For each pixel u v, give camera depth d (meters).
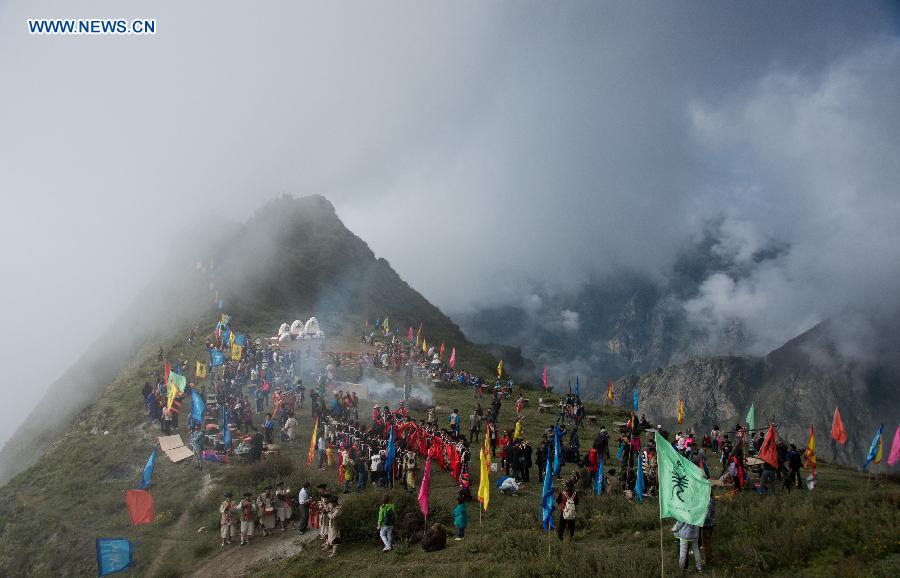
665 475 16.41
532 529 22.77
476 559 21.02
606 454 33.34
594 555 18.53
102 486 34.66
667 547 18.95
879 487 24.92
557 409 50.19
